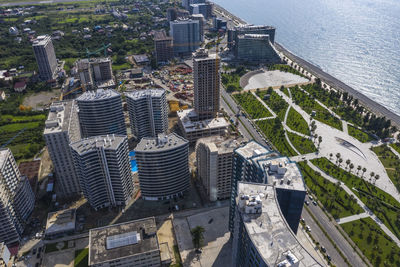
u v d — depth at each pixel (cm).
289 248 12900
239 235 15138
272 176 17188
